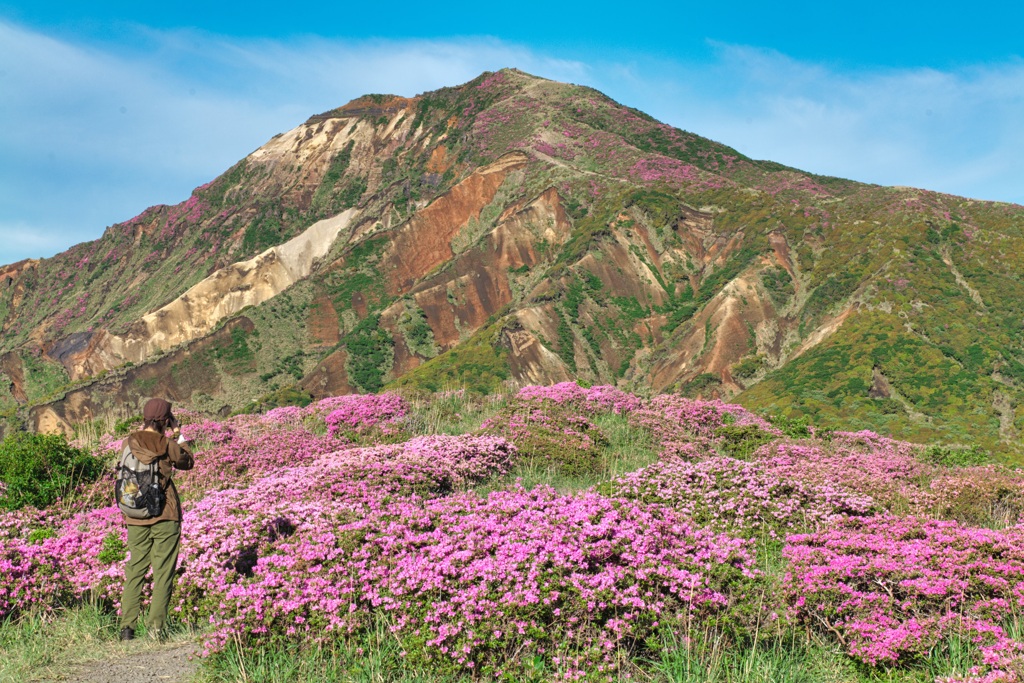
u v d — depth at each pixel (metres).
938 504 11.98
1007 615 7.27
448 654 6.38
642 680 6.48
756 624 7.25
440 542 8.16
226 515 9.61
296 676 6.38
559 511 9.22
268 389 79.00
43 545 8.97
